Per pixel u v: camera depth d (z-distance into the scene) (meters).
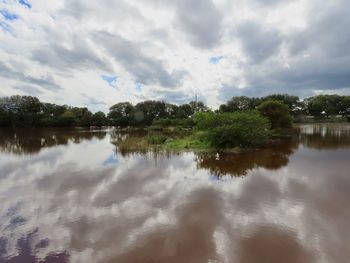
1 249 5.12
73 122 64.88
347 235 5.45
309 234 5.53
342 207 7.00
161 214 6.77
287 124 29.34
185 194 8.37
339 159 14.04
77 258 4.77
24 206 7.51
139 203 7.61
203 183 9.62
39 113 64.31
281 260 4.61
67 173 11.59
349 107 65.88
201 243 5.24
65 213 6.95
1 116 53.91
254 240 5.33
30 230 5.95
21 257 4.82
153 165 13.09
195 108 68.75
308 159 14.18
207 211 6.89
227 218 6.43
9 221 6.47
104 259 4.73
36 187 9.42
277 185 9.18
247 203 7.43
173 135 30.94
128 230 5.88
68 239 5.50
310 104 67.38
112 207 7.33
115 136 34.19
